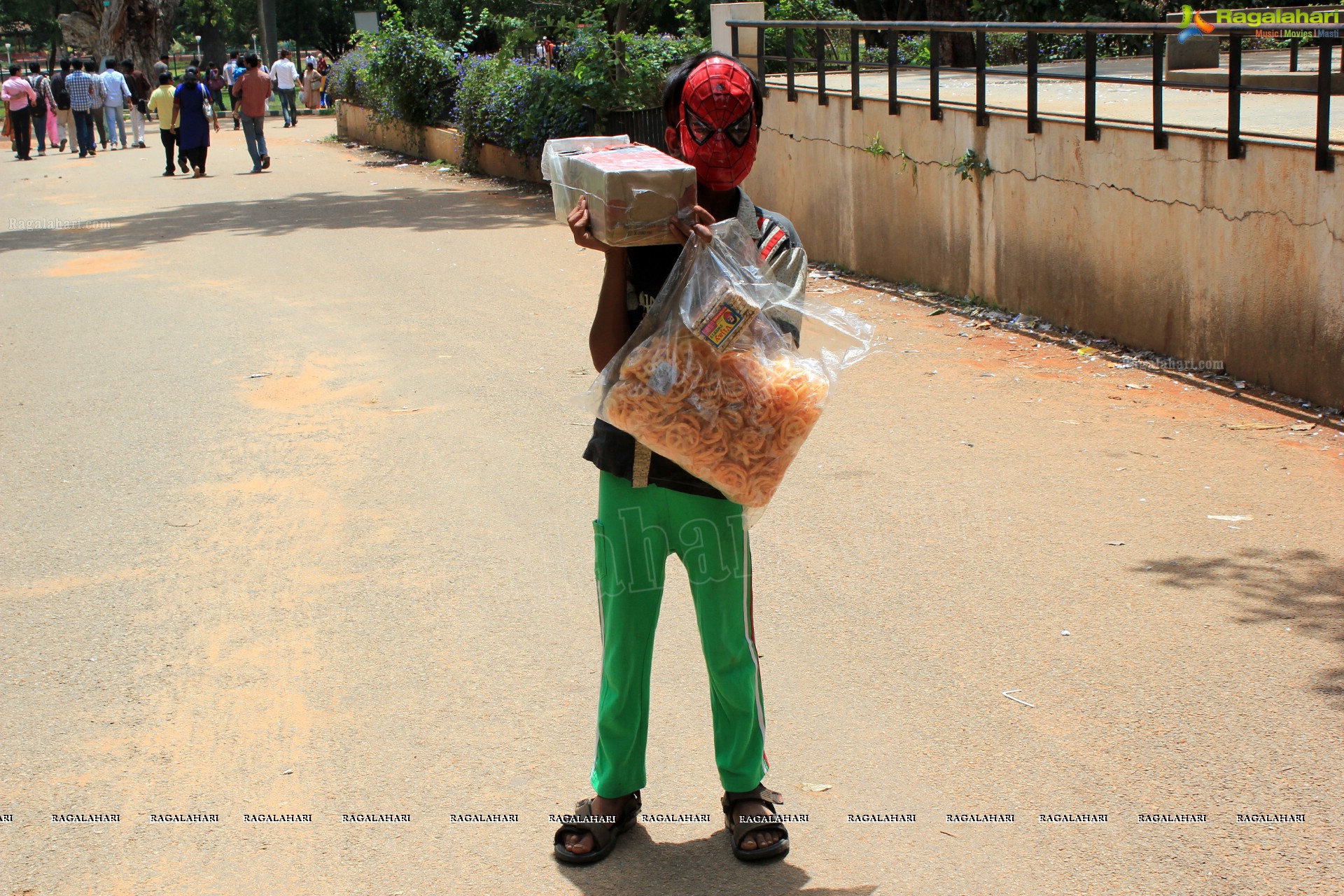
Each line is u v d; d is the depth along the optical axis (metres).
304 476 5.95
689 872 3.05
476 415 6.85
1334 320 6.45
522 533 5.18
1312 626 4.19
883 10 24.05
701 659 4.10
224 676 4.04
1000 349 8.16
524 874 3.04
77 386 7.69
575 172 2.90
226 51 63.19
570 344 8.40
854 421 6.63
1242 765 3.39
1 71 33.62
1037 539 5.00
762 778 3.15
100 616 4.50
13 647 4.27
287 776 3.47
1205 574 4.63
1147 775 3.37
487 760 3.53
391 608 4.51
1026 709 3.72
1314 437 6.18
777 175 12.37
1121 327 8.04
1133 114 9.05
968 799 3.29
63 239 13.98
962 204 9.46
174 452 6.36
